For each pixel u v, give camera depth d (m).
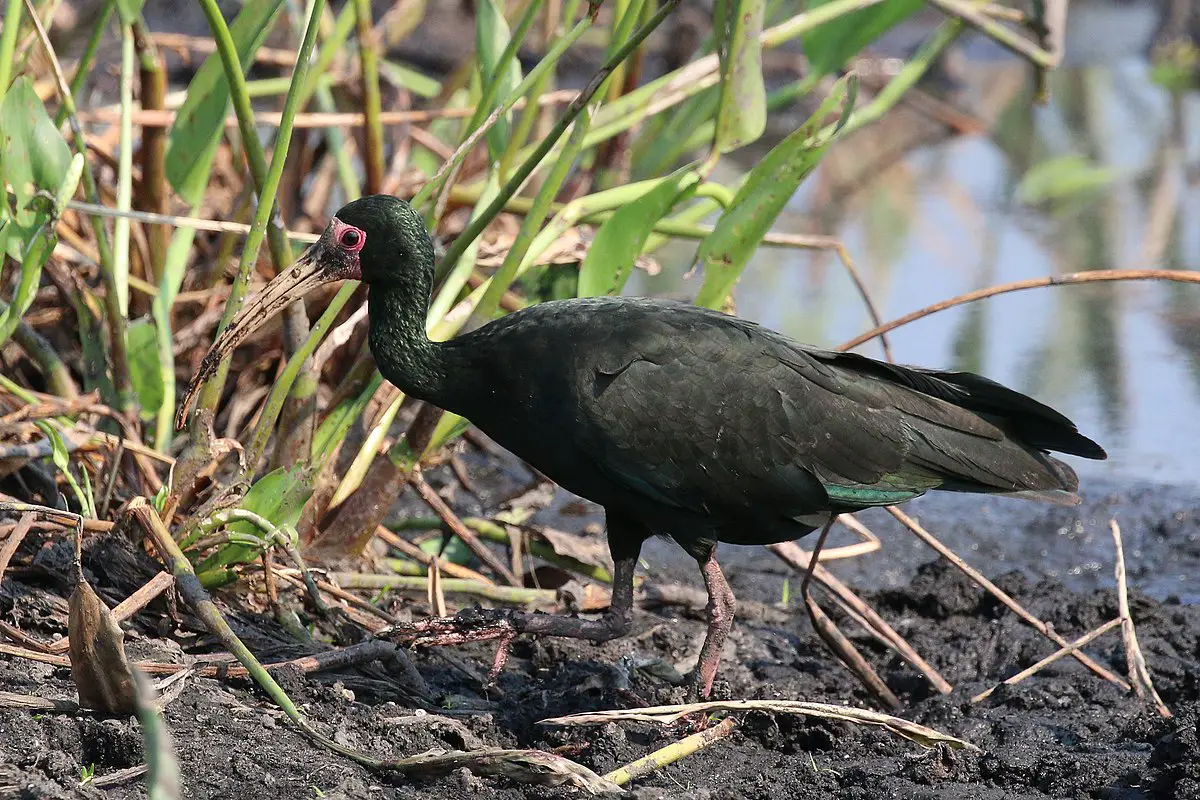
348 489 11.44
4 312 10.62
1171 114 28.36
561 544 12.31
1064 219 22.58
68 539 9.98
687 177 11.15
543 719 9.09
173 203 14.05
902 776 8.87
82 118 13.52
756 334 9.77
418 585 11.16
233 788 7.75
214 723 8.40
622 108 13.66
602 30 25.47
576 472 9.73
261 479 9.94
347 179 14.07
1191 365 17.70
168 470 11.44
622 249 11.17
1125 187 24.19
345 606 10.59
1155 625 11.78
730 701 9.12
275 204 10.53
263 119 13.30
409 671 9.76
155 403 11.64
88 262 12.85
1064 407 16.47
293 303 10.54
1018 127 27.58
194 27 25.64
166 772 5.49
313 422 10.80
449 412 11.13
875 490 9.88
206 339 13.54
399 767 8.21
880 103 14.63
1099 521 14.41
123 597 9.83
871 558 13.84
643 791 8.17
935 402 10.04
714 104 14.30
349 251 9.73
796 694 10.74
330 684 9.30
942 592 12.22
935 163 25.69
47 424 10.06
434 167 15.44
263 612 10.37
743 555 13.96
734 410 9.54
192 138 11.64
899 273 20.22
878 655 11.56
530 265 11.62
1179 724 8.77
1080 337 18.45
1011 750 9.34
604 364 9.47
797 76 26.62
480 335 9.84
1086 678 10.67
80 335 12.48
